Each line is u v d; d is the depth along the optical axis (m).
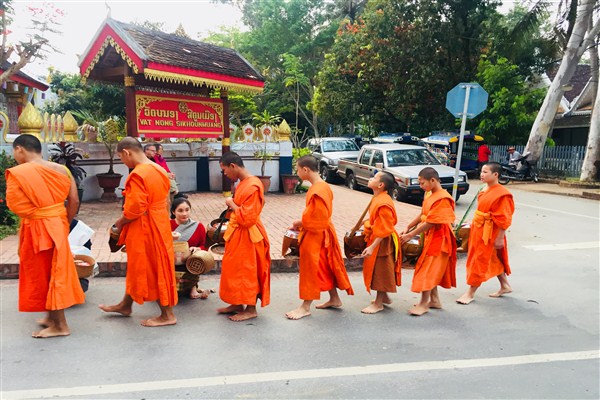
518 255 7.62
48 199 4.02
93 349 3.98
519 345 4.25
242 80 10.93
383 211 4.80
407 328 4.63
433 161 14.30
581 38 18.00
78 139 10.99
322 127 37.81
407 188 12.88
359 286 6.02
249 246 4.56
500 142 22.69
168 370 3.65
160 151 7.89
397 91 24.23
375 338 4.36
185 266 5.13
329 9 36.62
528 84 26.05
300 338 4.33
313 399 3.29
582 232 9.40
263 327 4.57
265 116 14.13
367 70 25.48
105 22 9.05
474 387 3.49
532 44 22.06
